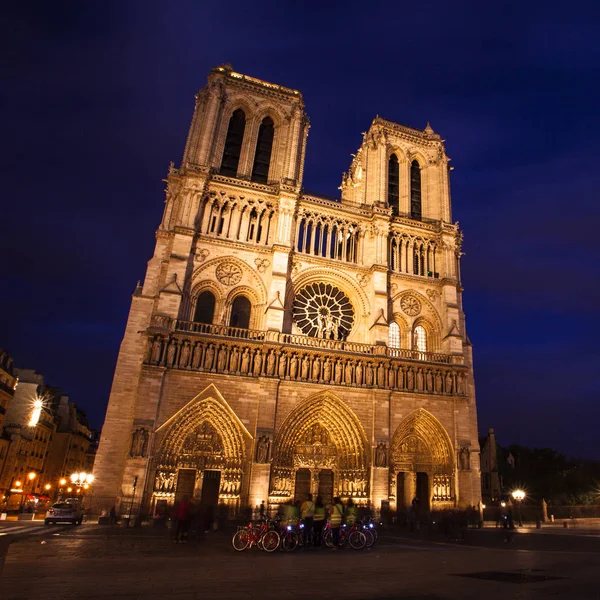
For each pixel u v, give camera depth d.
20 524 44.56
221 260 60.81
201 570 18.86
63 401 113.62
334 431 57.97
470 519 56.28
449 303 68.00
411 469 58.88
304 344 58.62
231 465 51.88
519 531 47.53
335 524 29.78
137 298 58.53
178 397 52.06
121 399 53.75
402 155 79.12
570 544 33.44
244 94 72.69
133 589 14.62
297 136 71.12
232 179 64.50
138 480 47.88
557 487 92.31
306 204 67.12
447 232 72.75
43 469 100.44
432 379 62.09
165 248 61.84
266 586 15.45
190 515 31.70
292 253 63.47
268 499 50.53
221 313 59.00
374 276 65.31
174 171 66.31
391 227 71.06
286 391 55.53
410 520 51.97
